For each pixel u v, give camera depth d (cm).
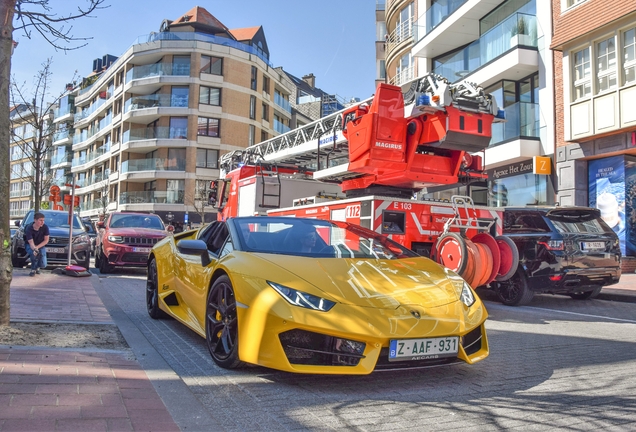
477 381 386
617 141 1447
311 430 280
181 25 4572
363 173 925
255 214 1205
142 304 743
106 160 5072
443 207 806
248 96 4503
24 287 798
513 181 1828
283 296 350
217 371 388
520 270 858
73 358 384
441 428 288
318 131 1162
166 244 620
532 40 1736
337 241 477
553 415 313
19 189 7719
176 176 4191
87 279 1012
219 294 413
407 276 404
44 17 546
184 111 4219
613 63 1439
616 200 1475
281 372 389
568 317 761
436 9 2264
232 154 1596
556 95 1645
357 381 374
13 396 292
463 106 812
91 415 275
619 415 315
